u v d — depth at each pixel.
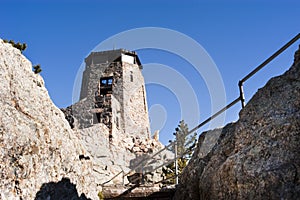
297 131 4.30
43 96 6.64
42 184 5.43
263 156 4.53
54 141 6.09
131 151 18.39
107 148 17.22
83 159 7.29
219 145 6.33
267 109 4.98
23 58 6.56
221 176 5.25
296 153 4.16
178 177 8.23
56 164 5.99
